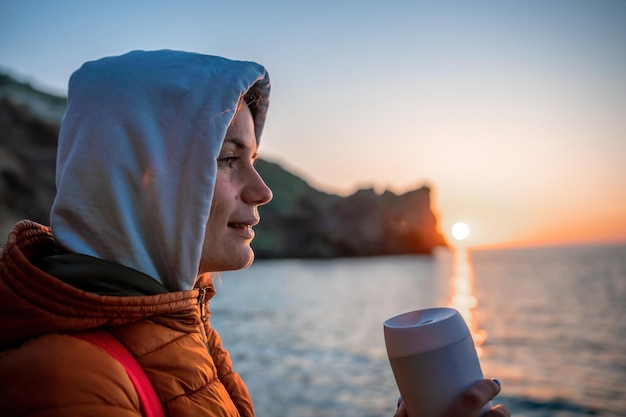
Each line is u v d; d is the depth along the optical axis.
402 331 0.98
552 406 11.82
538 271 72.88
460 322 1.01
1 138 61.47
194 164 1.08
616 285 47.06
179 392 0.97
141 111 1.08
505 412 0.94
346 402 11.69
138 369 0.94
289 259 118.75
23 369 0.83
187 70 1.13
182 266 1.08
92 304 0.89
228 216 1.21
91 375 0.85
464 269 83.38
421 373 0.96
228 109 1.12
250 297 43.34
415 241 137.88
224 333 23.31
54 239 1.08
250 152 1.26
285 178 146.25
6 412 0.81
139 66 1.12
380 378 14.07
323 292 48.03
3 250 0.92
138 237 1.06
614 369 15.50
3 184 56.31
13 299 0.87
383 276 70.19
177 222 1.08
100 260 0.98
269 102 1.45
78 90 1.13
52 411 0.81
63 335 0.89
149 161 1.06
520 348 19.53
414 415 0.98
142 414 0.91
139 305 0.95
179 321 1.05
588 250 168.38
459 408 0.92
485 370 15.84
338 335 22.88
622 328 23.81
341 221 128.75
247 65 1.19
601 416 11.06
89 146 1.06
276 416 10.65
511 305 34.31
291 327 25.50
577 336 21.98
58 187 1.08
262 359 17.05
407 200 145.50
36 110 74.06
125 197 1.06
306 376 14.39
